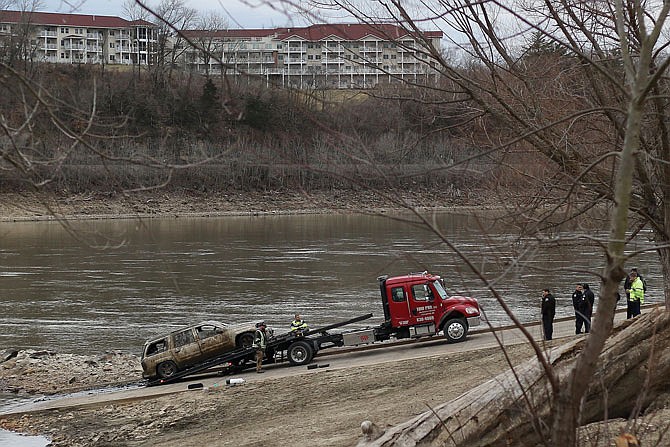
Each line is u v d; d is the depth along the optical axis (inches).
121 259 2689.5
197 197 4338.1
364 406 833.5
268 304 1857.8
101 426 937.5
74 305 1886.1
